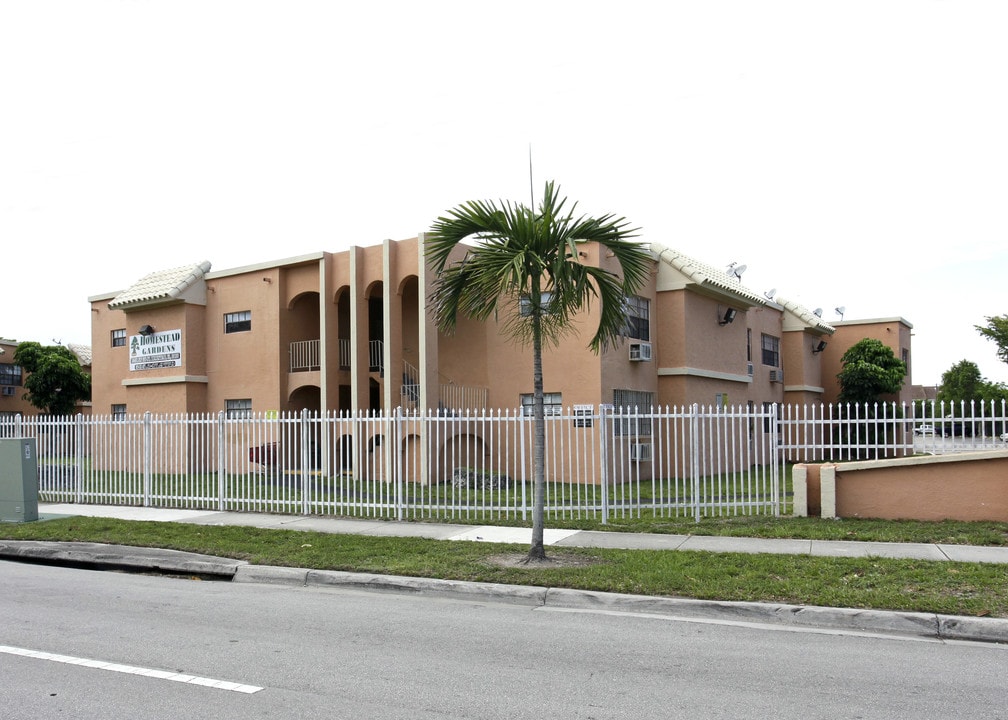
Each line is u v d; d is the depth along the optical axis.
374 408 24.02
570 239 9.12
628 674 5.68
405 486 14.26
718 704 5.03
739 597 7.75
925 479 11.56
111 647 6.36
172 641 6.57
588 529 11.90
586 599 8.11
